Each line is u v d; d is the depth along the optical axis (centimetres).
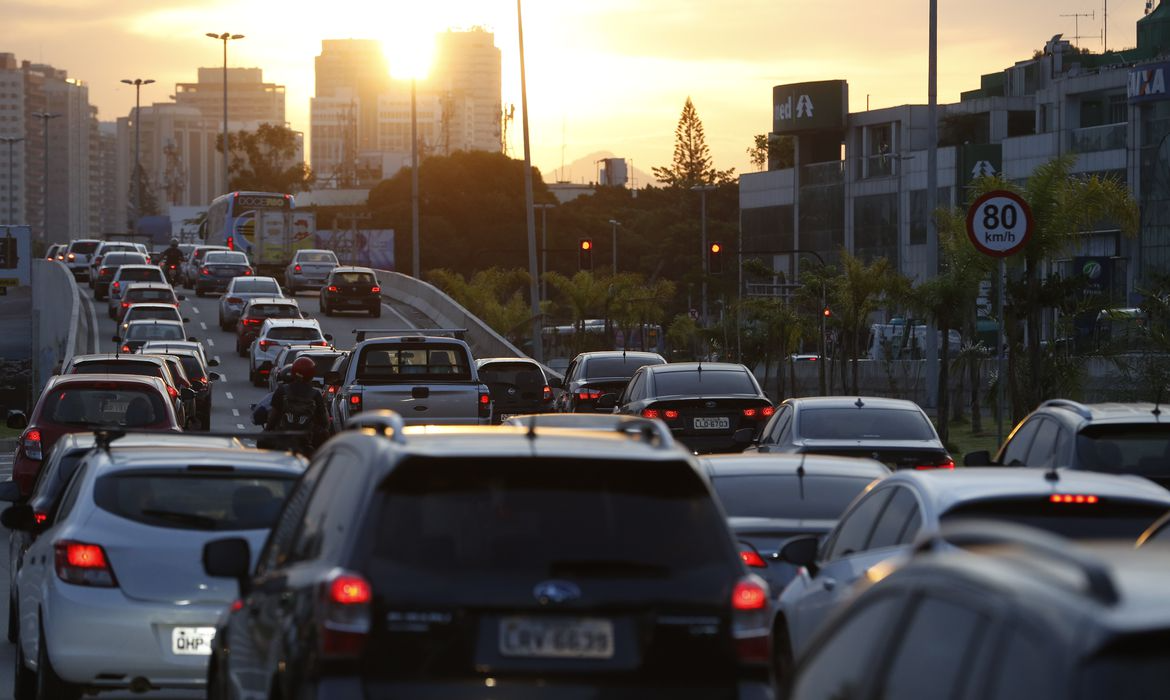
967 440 11206
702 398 7144
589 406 9206
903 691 1167
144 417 6297
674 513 1888
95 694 3350
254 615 2202
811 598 2752
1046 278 8669
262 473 3192
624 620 1827
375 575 1797
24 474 6156
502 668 1792
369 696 1772
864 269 13000
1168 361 9094
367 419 2005
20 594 3519
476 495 1852
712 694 1838
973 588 1103
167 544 3052
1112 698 912
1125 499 2566
